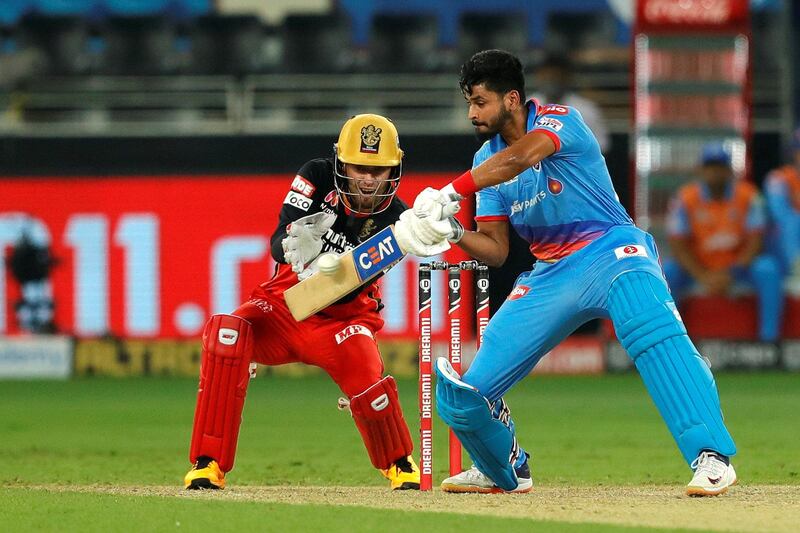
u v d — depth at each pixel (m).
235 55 75.50
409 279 61.91
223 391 25.02
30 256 63.34
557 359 66.44
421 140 61.84
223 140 62.69
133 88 72.19
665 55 64.50
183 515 20.33
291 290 23.92
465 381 23.50
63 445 38.59
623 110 70.19
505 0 77.56
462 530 18.62
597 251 22.83
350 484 28.62
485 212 24.12
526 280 23.73
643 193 64.31
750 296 65.25
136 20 76.06
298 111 71.88
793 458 34.06
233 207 62.69
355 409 25.05
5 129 68.38
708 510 21.06
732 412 47.81
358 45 77.12
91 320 63.75
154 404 52.62
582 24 76.25
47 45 75.94
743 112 64.69
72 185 63.06
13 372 64.38
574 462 33.59
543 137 22.06
